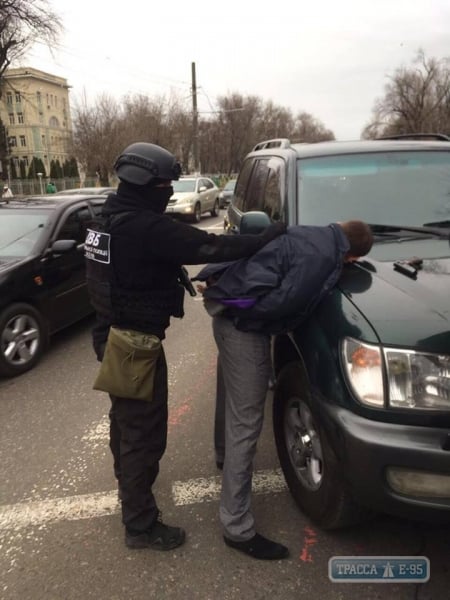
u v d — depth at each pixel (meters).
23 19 30.78
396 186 3.38
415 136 4.29
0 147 51.34
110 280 2.31
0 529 2.78
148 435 2.49
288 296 2.21
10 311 4.94
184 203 17.66
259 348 2.43
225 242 2.25
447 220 3.18
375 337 2.05
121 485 2.57
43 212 5.95
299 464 2.73
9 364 4.91
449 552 2.50
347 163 3.53
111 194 2.36
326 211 3.22
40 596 2.32
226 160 84.75
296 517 2.78
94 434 3.78
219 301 2.37
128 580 2.39
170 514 2.85
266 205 3.76
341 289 2.37
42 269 5.35
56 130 85.06
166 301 2.37
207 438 3.63
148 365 2.33
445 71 66.31
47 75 81.81
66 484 3.17
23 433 3.84
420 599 2.24
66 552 2.59
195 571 2.43
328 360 2.21
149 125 47.50
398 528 2.67
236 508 2.50
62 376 4.95
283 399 2.80
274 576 2.38
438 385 1.97
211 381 4.67
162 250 2.20
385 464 1.97
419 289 2.28
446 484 1.95
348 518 2.43
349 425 2.06
